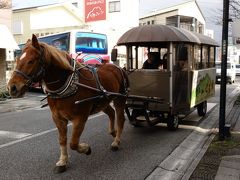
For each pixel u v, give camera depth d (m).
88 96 6.33
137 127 10.50
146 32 9.53
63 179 5.97
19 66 5.48
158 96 9.62
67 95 5.95
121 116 8.00
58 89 5.94
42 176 6.10
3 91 17.84
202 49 11.80
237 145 8.09
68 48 18.72
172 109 9.50
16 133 9.47
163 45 10.14
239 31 8.98
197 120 11.77
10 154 7.41
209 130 10.20
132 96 9.47
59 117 6.20
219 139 8.62
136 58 10.34
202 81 11.68
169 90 9.48
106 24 39.75
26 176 6.09
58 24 37.97
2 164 6.73
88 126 10.43
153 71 9.64
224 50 8.54
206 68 12.48
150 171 6.47
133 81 9.91
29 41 5.84
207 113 13.26
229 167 6.46
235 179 5.83
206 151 7.64
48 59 5.75
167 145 8.39
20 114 13.02
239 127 10.16
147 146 8.27
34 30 35.84
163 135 9.48
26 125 10.66
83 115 6.22
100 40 19.83
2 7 20.19
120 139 8.56
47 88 6.01
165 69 9.74
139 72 9.83
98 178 6.06
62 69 5.93
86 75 6.46
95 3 37.84
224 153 7.44
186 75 10.15
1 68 20.30
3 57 20.38
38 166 6.62
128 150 7.88
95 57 18.80
